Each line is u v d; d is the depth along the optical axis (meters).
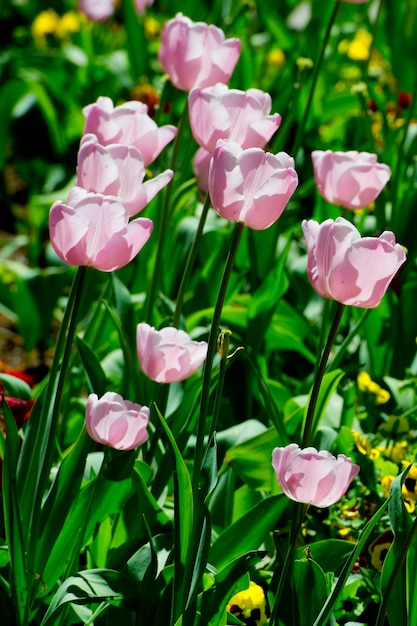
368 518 2.04
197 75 2.05
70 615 1.96
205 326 2.45
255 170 1.76
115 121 1.92
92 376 1.99
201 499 1.82
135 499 1.95
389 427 2.16
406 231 2.51
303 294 2.57
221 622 1.83
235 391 2.34
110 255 1.78
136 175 1.85
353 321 2.46
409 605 1.86
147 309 2.14
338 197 2.07
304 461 1.73
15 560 1.85
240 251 2.52
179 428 2.03
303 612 1.84
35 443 1.90
